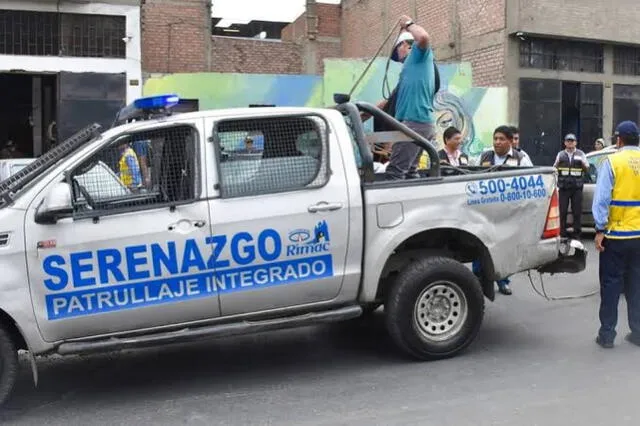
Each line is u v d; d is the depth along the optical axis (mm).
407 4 20328
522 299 7410
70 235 4387
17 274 4285
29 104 16172
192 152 4695
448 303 5352
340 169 5000
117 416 4441
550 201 5641
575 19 16594
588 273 8758
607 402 4395
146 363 5617
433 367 5199
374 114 5395
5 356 4348
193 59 20219
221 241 4676
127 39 14758
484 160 7941
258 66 22141
